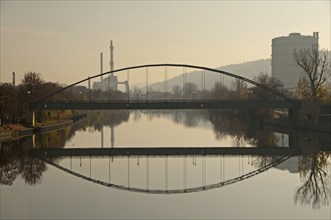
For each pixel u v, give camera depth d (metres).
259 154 75.31
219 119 185.12
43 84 141.12
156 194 42.97
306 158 68.56
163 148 85.12
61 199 40.28
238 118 181.88
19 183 48.50
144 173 56.47
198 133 118.56
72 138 105.31
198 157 72.69
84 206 37.44
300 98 132.12
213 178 52.38
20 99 119.88
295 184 47.72
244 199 40.41
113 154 76.69
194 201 39.72
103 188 46.00
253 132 116.69
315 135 103.31
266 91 142.25
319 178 51.19
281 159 68.25
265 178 51.72
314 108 114.88
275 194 42.47
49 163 64.75
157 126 150.50
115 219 33.22
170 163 65.75
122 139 103.75
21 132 104.38
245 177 52.69
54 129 127.75
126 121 184.12
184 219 33.25
